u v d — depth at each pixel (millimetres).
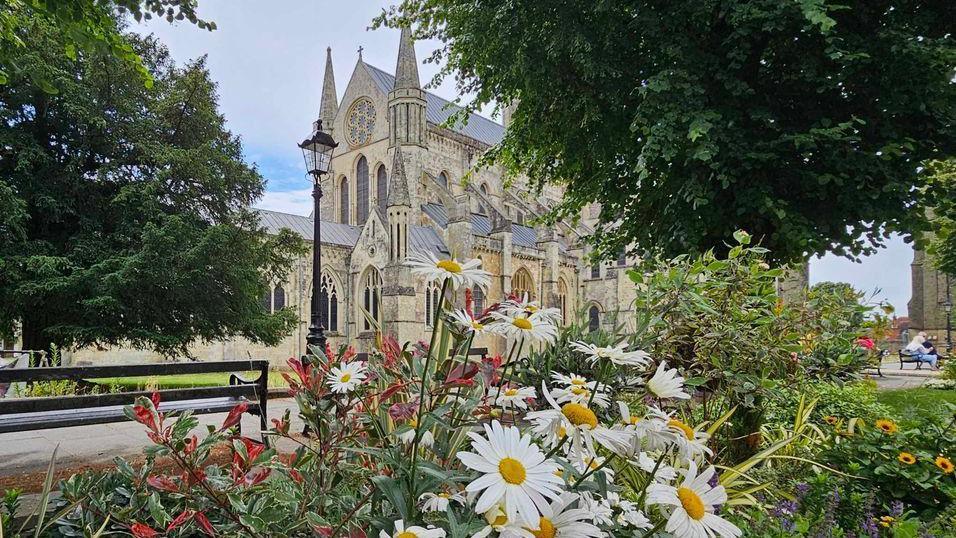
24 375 5062
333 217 47062
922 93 7902
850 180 8234
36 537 2484
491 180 48875
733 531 1831
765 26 7715
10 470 5801
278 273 23422
